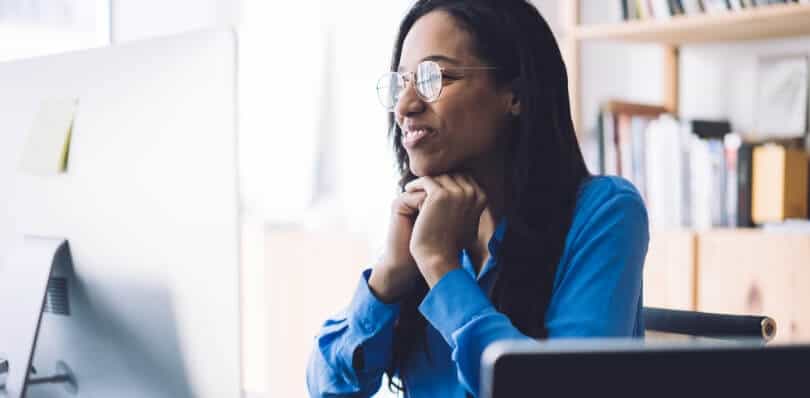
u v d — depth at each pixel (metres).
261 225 3.07
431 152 1.16
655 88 2.85
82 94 1.08
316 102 3.12
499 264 1.19
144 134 1.01
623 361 0.49
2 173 1.19
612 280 1.11
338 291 2.77
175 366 1.00
